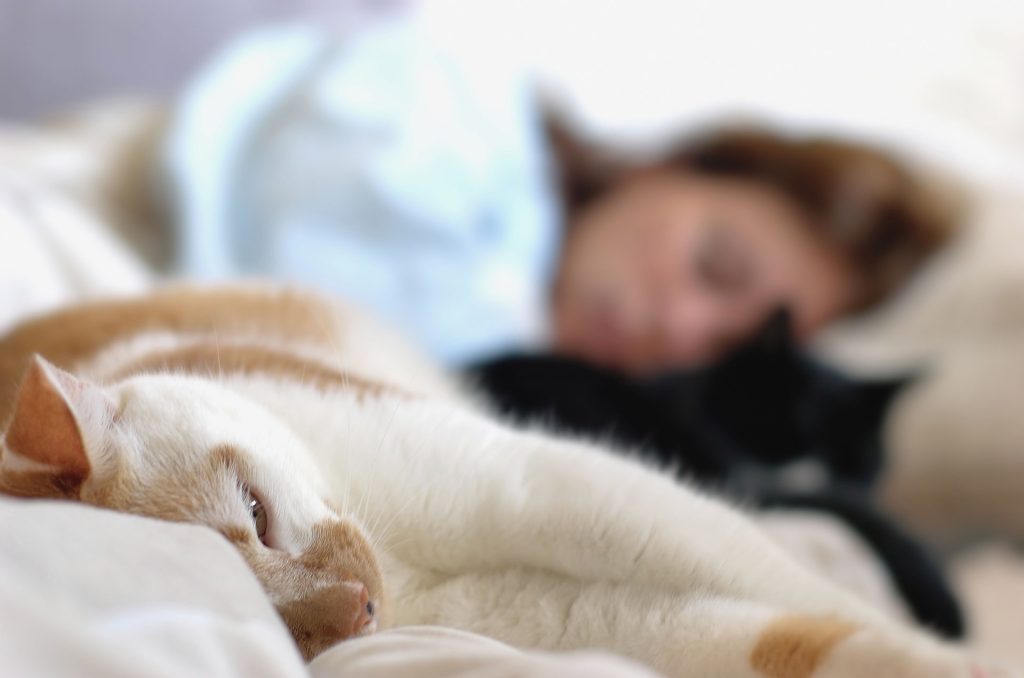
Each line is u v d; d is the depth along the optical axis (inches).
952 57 121.0
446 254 90.5
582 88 117.6
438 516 38.0
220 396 36.9
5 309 61.5
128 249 81.7
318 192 86.9
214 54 108.4
